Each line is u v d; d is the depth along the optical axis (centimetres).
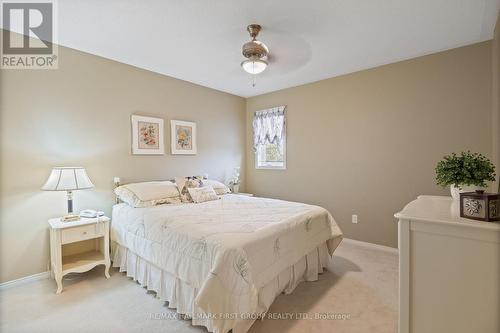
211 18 220
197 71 354
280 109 437
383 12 212
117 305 213
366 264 296
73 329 183
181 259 195
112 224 292
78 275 268
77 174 253
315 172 399
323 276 267
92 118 296
